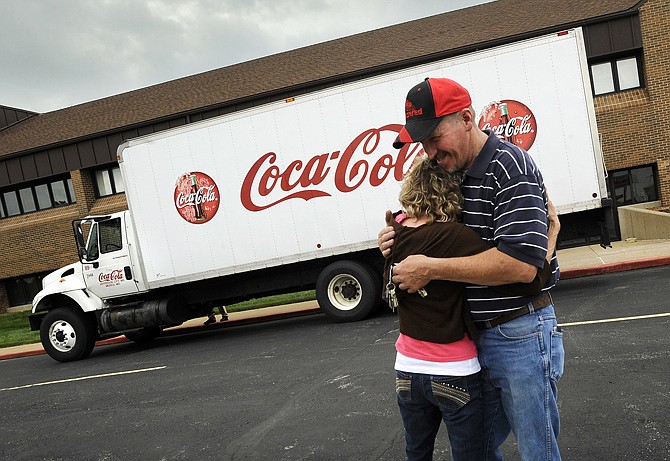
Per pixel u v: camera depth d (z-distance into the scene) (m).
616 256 11.12
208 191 9.56
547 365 2.14
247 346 8.66
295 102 9.20
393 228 2.25
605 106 14.78
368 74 15.49
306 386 5.71
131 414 5.71
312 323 9.91
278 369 6.66
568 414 3.98
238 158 9.44
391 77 8.84
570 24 14.52
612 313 6.79
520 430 2.17
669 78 14.36
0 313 19.00
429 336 2.18
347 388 5.40
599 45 14.65
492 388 2.26
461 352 2.17
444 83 2.09
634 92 14.84
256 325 11.26
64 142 17.89
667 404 3.88
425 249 2.12
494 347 2.17
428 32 17.88
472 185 2.14
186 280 9.70
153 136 9.70
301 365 6.66
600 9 15.32
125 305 9.98
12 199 19.28
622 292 8.02
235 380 6.48
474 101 8.54
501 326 2.14
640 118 14.61
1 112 22.33
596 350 5.36
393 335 7.52
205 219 9.59
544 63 8.38
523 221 1.98
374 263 9.42
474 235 2.08
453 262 2.03
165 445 4.61
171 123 17.00
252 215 9.43
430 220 2.15
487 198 2.10
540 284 2.09
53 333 10.20
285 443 4.25
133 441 4.83
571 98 8.33
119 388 7.06
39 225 18.53
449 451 3.70
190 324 12.64
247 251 9.48
